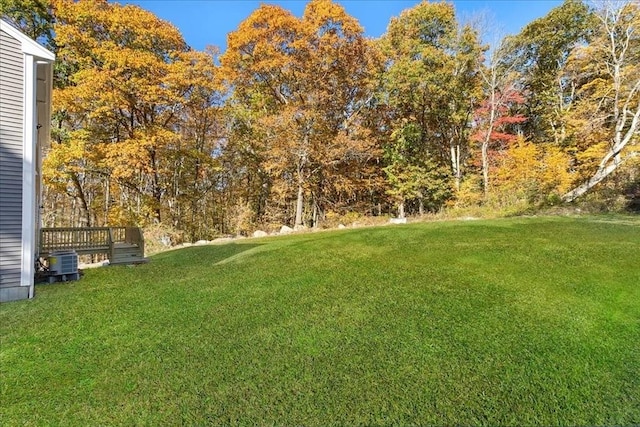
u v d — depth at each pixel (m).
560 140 16.06
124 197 16.91
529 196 13.48
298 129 15.84
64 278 6.79
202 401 2.77
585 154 13.08
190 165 18.48
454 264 6.07
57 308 5.05
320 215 18.48
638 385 2.78
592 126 12.98
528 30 18.41
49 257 6.72
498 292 4.70
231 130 19.08
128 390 2.96
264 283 5.75
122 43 13.73
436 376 2.98
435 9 17.19
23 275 5.65
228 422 2.53
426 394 2.76
